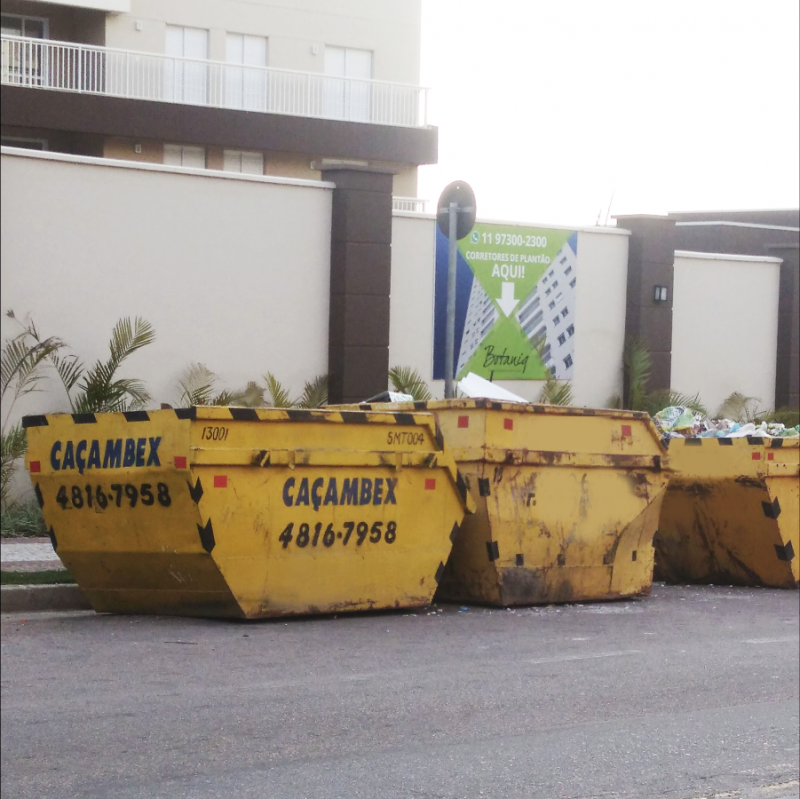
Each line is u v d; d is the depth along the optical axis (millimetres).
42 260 17781
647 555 12750
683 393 24266
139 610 10820
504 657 9375
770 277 25188
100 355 18203
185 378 18812
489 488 11484
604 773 6387
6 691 8031
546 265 22234
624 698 8086
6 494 16609
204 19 32031
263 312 19453
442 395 21172
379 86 33969
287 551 10406
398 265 20734
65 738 6957
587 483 12156
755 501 13594
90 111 29750
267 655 9219
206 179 18922
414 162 33562
